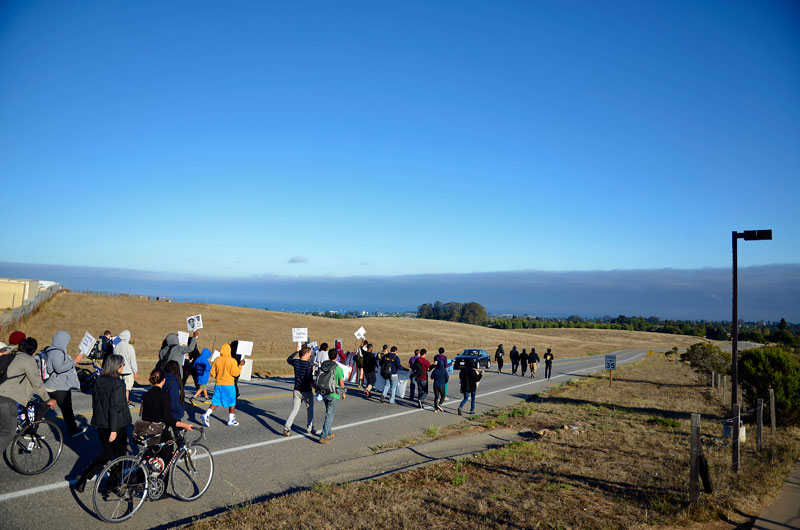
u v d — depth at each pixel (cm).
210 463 706
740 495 762
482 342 6850
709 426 1387
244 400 1441
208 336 4059
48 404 732
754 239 1259
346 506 658
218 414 1208
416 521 615
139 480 613
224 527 567
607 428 1288
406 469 852
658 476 848
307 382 1049
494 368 3638
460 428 1266
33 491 641
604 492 761
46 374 868
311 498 672
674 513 679
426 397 1830
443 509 661
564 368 4009
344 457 917
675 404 1852
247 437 1009
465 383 1470
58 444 746
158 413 639
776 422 1447
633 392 2248
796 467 960
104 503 592
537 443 1088
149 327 4034
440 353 1534
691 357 3284
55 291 4950
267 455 892
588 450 1040
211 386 1642
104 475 596
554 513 662
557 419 1434
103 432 620
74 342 3044
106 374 619
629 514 670
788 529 632
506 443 1084
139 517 603
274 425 1139
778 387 1430
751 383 1502
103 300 5047
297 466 841
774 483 834
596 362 5006
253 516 600
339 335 5184
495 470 870
